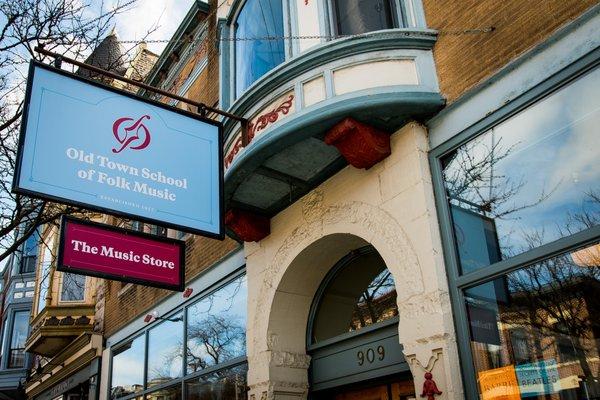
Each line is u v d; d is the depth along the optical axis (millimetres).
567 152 4859
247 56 8242
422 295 5414
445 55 5996
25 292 29250
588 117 4742
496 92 5430
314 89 6227
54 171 5207
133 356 12227
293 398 7227
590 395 4312
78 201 5215
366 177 6465
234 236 8305
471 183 5527
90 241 6074
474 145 5594
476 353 5051
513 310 4914
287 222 7582
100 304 15039
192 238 10703
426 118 6055
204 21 11430
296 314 7625
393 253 5840
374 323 6758
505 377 4809
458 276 5336
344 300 7500
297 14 7148
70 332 15156
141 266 6328
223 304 9219
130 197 5520
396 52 6070
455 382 4980
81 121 5531
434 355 5164
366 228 6277
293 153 6629
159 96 13117
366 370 6676
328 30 6754
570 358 4484
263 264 7840
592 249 4512
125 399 11961
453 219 5598
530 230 4973
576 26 4855
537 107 5129
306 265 7430
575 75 4824
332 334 7422
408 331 5449
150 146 5855
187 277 10523
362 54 6105
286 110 6367
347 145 6176
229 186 7145
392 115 5988
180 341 10273
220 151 6324
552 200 4887
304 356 7488
